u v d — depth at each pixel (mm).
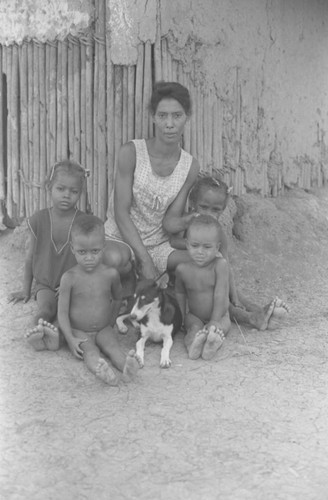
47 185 4922
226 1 5902
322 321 4824
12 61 5715
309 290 5504
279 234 6242
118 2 5148
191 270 4461
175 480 2934
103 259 4668
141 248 4895
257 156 6590
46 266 4777
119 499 2801
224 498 2812
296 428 3369
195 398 3686
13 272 5594
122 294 4836
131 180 5000
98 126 5461
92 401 3641
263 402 3639
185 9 5438
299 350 4309
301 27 7008
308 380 3900
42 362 4094
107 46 5281
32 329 4125
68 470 2996
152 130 5367
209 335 4062
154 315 4230
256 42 6363
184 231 5059
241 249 6035
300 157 7250
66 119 5605
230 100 6113
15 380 3854
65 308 4242
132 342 4488
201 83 5738
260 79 6484
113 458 3100
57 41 5492
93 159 5570
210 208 4930
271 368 4059
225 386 3824
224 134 6117
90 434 3303
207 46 5738
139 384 3854
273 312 4523
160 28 5234
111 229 5156
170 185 5008
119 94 5336
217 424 3410
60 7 5402
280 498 2814
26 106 5738
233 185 6316
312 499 2809
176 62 5461
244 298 4969
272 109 6711
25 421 3404
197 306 4539
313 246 6297
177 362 4160
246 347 4328
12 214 6062
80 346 4125
